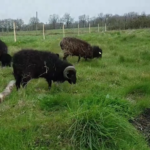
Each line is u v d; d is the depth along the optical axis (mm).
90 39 8422
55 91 3098
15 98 2582
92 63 4875
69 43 5129
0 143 1682
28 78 3033
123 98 2637
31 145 1693
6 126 1920
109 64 4801
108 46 6863
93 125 1752
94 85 3246
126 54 5699
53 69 3184
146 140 1863
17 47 6902
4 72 3988
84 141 1700
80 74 3854
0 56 4641
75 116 1859
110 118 1833
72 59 5508
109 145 1720
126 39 7992
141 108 2443
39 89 3150
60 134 1784
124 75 3783
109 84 3355
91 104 2232
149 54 5438
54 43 7105
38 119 2041
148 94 2871
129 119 2193
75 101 2438
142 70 4180
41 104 2381
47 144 1711
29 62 3018
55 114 2209
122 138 1779
